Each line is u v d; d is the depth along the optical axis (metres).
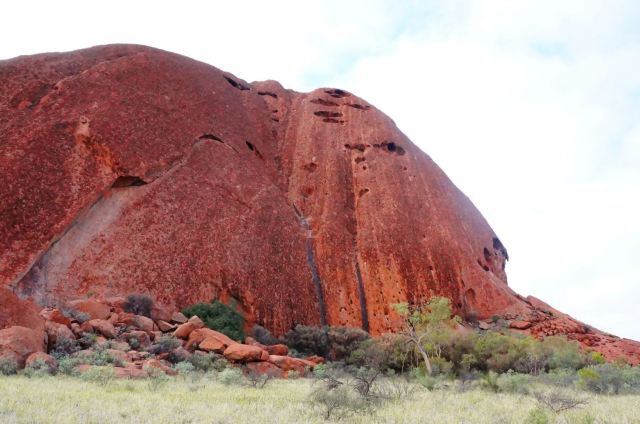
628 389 16.48
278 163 56.69
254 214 41.69
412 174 57.75
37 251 28.62
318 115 64.25
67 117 36.31
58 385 11.60
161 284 31.97
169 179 38.34
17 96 37.09
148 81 45.09
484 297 48.28
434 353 25.20
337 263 45.00
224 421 7.82
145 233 33.84
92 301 22.91
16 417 7.39
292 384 16.08
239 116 54.59
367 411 9.32
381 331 41.81
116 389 11.62
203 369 18.23
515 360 23.86
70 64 42.66
